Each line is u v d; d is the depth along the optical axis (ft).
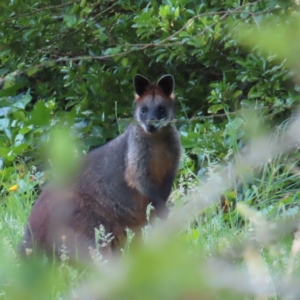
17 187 39.50
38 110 9.09
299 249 10.03
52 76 54.13
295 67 6.95
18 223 33.22
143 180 33.81
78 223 31.04
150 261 5.82
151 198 33.99
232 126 36.42
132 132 34.50
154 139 34.19
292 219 8.34
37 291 6.10
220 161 39.14
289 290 6.67
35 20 40.78
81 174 32.58
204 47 39.83
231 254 7.73
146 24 41.01
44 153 7.20
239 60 40.32
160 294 5.82
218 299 6.19
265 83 39.50
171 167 35.19
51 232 29.63
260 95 39.45
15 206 36.09
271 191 35.70
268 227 8.27
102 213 32.37
